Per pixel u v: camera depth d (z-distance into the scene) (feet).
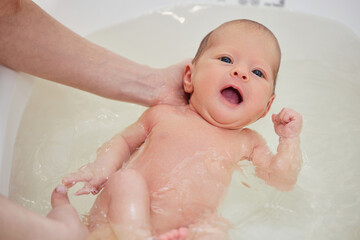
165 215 3.22
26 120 4.15
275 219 3.49
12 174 3.66
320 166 4.08
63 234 2.74
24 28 3.82
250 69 3.88
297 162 3.86
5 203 2.55
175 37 5.33
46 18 4.03
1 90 3.58
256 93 3.80
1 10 3.63
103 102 4.59
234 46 3.95
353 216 3.62
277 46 4.08
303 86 4.85
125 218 2.90
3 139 3.40
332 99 4.71
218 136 3.81
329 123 4.48
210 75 3.85
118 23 5.32
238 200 3.55
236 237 3.27
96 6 5.17
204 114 3.88
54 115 4.33
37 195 3.64
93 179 3.53
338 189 3.86
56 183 3.73
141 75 4.31
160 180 3.41
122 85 4.24
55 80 4.07
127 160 3.82
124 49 5.16
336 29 5.31
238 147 3.84
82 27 5.07
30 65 3.87
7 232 2.50
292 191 3.74
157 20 5.41
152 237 2.88
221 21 5.43
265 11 5.47
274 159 3.87
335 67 5.02
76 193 3.44
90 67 4.12
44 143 4.05
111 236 2.91
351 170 4.03
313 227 3.50
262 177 3.76
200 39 5.32
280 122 4.09
